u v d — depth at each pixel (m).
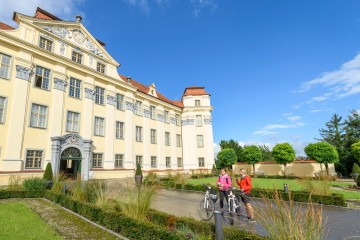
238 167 34.78
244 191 7.92
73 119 21.22
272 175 30.39
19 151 16.69
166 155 33.19
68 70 21.48
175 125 36.31
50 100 19.50
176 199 12.30
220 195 9.02
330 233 6.39
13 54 17.64
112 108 25.02
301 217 4.02
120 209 7.14
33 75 18.61
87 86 22.75
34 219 7.14
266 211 4.45
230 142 57.41
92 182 10.73
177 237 4.72
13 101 16.95
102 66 25.48
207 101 38.62
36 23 19.48
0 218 7.05
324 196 10.66
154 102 32.41
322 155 27.77
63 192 11.20
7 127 16.50
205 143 36.88
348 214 8.72
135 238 5.57
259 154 32.81
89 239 5.62
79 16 23.23
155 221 6.49
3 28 18.97
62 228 6.46
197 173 30.34
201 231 5.46
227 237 4.67
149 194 7.32
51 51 20.41
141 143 28.95
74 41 22.52
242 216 8.18
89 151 21.12
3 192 10.97
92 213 7.31
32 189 12.52
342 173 35.34
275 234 4.07
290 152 29.91
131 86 27.73
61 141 19.12
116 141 25.08
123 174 24.36
